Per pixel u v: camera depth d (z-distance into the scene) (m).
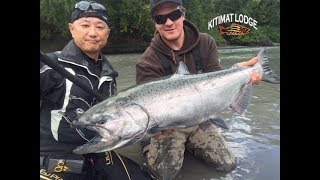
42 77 0.91
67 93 0.94
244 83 1.07
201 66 1.25
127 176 1.00
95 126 0.86
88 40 0.96
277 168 1.11
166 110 0.92
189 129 1.17
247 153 1.22
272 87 2.16
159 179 1.10
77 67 0.97
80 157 0.95
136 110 0.88
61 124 0.94
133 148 1.35
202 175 1.11
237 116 1.60
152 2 1.18
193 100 0.96
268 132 1.40
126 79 2.52
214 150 1.15
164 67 1.22
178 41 1.21
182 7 1.19
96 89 0.99
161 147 1.13
